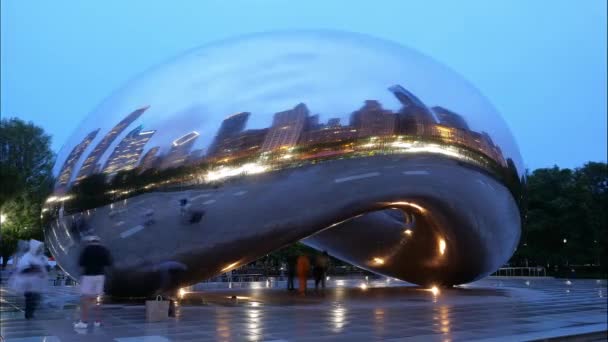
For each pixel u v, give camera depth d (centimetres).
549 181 4184
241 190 1006
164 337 763
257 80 1063
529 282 2883
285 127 1017
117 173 1041
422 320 963
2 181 2908
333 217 1077
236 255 1083
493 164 1197
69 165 1123
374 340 742
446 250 1427
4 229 3816
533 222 4053
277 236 1064
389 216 1482
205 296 1502
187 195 1011
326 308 1162
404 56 1186
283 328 852
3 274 3603
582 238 4025
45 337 768
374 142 1048
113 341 732
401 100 1087
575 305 1320
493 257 1452
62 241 1127
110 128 1098
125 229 1039
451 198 1180
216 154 1005
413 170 1086
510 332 829
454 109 1148
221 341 732
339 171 1034
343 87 1066
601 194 4456
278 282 2794
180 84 1091
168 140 1028
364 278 3409
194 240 1036
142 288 1155
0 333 806
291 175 1016
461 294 1619
